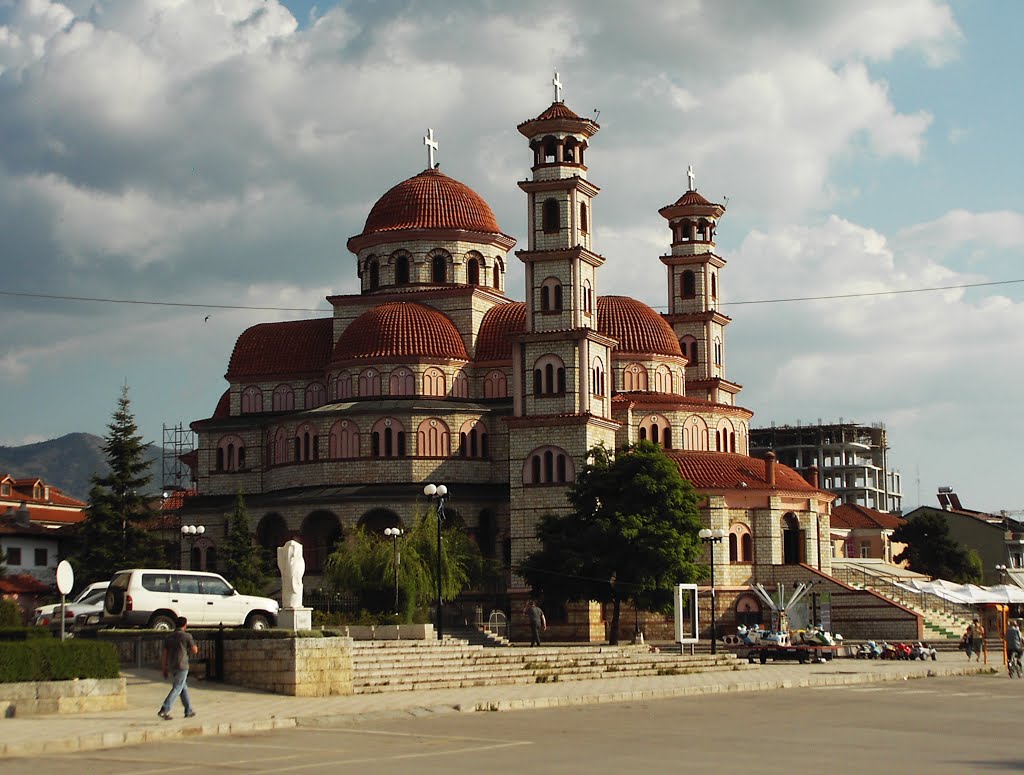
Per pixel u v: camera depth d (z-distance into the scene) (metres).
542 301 110.88
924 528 169.12
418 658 66.12
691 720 50.31
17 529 128.38
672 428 120.88
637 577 97.69
